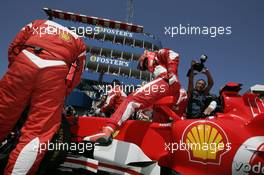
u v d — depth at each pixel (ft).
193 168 8.55
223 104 9.21
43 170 7.63
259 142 8.04
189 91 12.50
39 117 6.84
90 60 97.55
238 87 8.96
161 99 9.52
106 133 8.56
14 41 7.84
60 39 7.36
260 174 8.05
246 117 8.54
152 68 10.91
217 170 8.34
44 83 6.86
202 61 12.51
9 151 8.16
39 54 6.92
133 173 8.89
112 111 17.76
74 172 9.62
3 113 6.93
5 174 6.66
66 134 8.19
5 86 6.86
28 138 6.73
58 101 7.07
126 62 99.76
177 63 9.98
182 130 8.71
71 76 7.95
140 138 9.16
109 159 9.03
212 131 8.43
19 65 6.80
